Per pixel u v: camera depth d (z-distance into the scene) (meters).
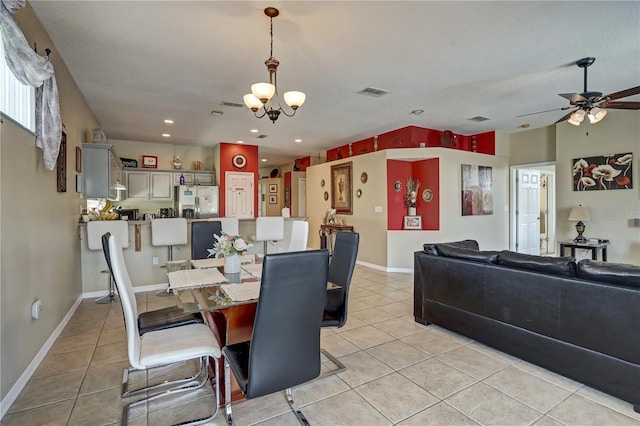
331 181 7.55
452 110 5.14
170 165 7.95
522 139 6.69
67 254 3.48
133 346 1.68
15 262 2.14
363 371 2.45
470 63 3.44
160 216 7.23
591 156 5.52
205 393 2.20
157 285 4.79
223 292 2.12
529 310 2.46
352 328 3.30
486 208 6.43
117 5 2.41
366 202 6.48
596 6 2.45
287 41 2.96
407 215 6.16
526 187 7.16
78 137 4.06
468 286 2.89
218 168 7.74
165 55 3.22
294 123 5.88
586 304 2.14
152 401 2.10
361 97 4.49
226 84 3.98
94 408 2.01
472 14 2.55
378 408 2.00
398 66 3.51
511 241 6.89
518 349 2.55
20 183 2.23
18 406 2.02
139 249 4.68
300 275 1.49
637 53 3.23
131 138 7.20
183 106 4.83
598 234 5.45
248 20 2.62
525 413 1.94
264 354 1.51
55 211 3.04
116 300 4.17
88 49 3.09
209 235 3.62
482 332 2.81
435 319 3.24
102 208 4.61
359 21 2.64
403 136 6.26
